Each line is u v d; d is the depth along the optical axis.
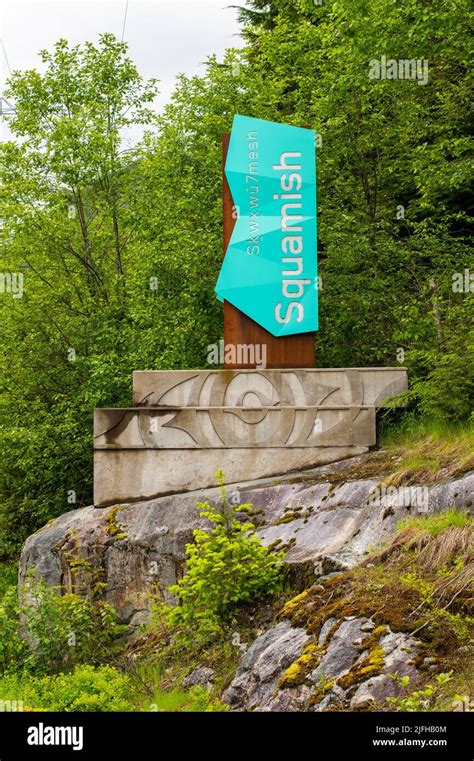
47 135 23.19
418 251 19.19
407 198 22.92
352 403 14.12
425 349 16.14
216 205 19.02
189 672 10.73
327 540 11.12
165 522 13.54
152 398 14.36
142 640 12.81
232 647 10.52
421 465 11.45
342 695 7.62
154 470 14.28
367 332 18.42
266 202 14.38
